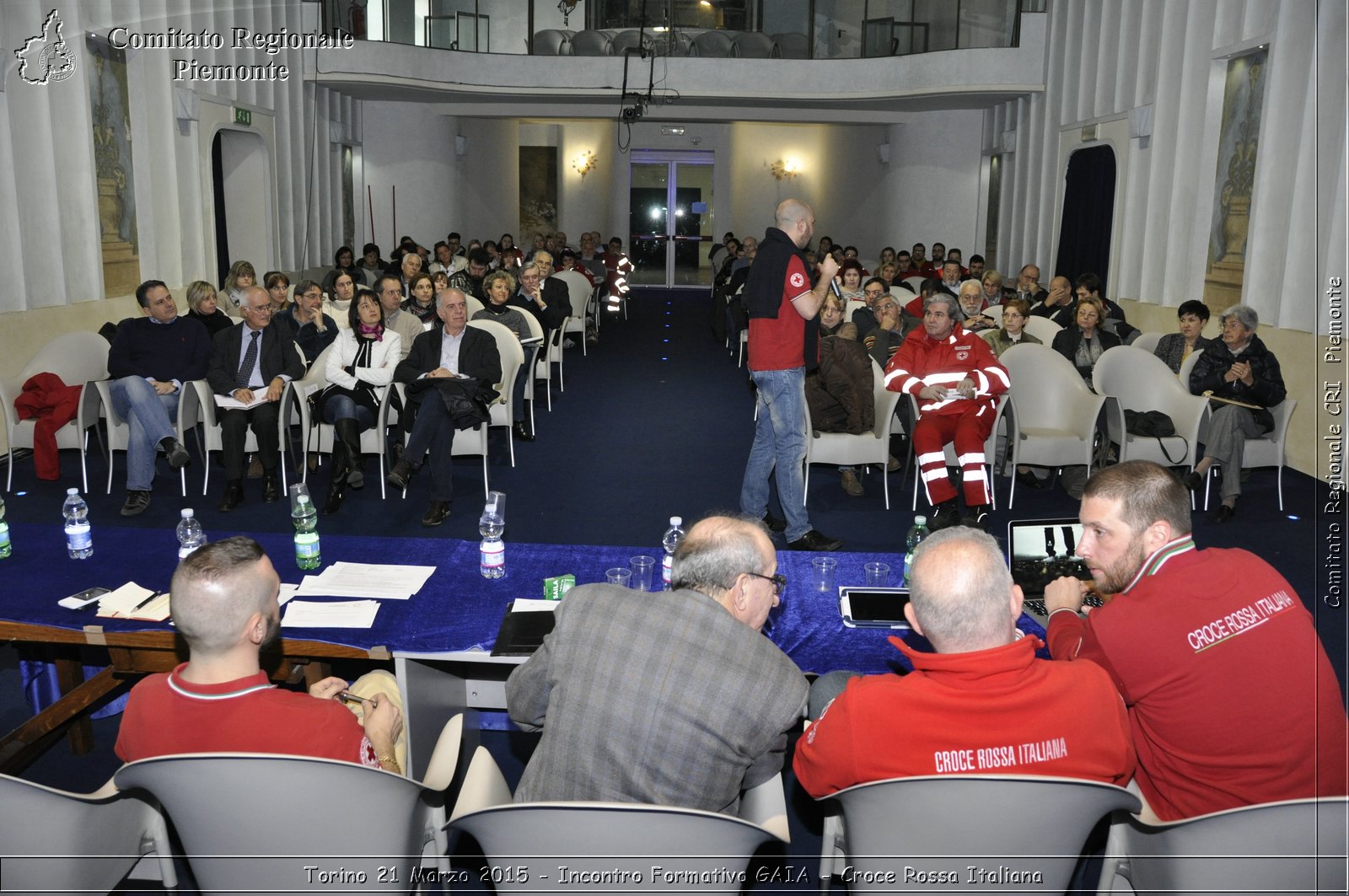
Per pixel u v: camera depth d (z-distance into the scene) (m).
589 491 5.89
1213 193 7.90
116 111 7.78
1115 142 9.69
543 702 1.96
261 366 5.57
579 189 19.84
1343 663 3.28
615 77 12.97
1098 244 10.03
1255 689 1.83
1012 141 12.35
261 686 1.81
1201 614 1.87
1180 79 8.47
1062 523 2.87
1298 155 6.51
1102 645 1.93
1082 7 10.55
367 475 6.05
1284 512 5.50
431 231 14.41
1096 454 5.69
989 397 5.05
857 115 13.87
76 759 2.98
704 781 1.76
